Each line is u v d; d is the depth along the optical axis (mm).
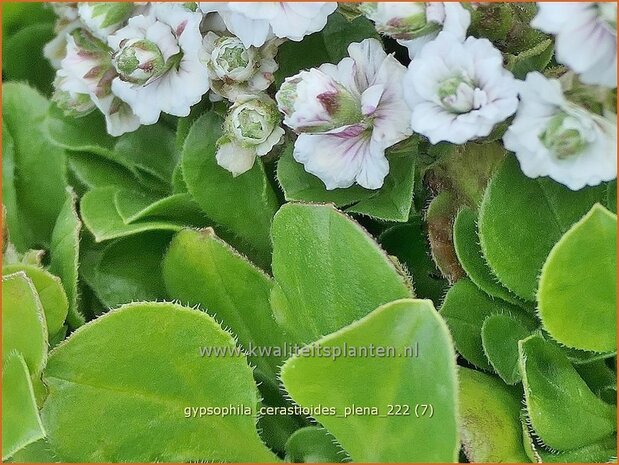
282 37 66
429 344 54
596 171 56
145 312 63
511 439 58
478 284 63
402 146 65
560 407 59
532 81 56
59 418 62
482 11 62
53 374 62
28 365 61
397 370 55
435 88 58
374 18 60
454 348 56
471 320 63
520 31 65
